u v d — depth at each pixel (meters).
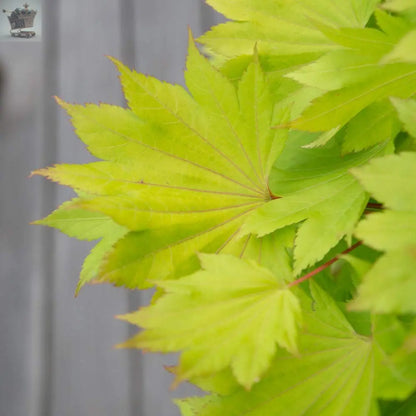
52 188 1.34
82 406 1.23
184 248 0.36
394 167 0.33
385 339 0.33
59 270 1.31
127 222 0.35
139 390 1.23
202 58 0.36
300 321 0.34
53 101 1.36
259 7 0.38
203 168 0.37
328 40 0.38
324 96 0.34
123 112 0.37
